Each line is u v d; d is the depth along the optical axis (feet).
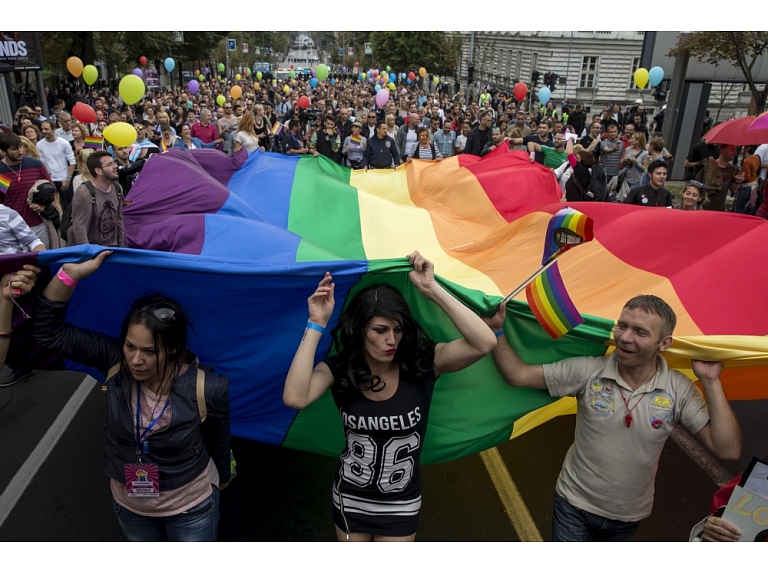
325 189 21.12
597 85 119.55
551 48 119.75
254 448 15.24
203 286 9.92
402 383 8.50
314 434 11.43
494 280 15.14
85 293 10.14
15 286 8.66
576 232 8.70
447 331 10.52
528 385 9.60
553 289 9.10
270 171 22.33
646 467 8.93
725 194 28.86
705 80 58.23
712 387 8.86
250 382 10.97
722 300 12.46
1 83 50.06
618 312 12.39
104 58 113.80
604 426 8.95
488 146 39.55
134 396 8.27
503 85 147.33
